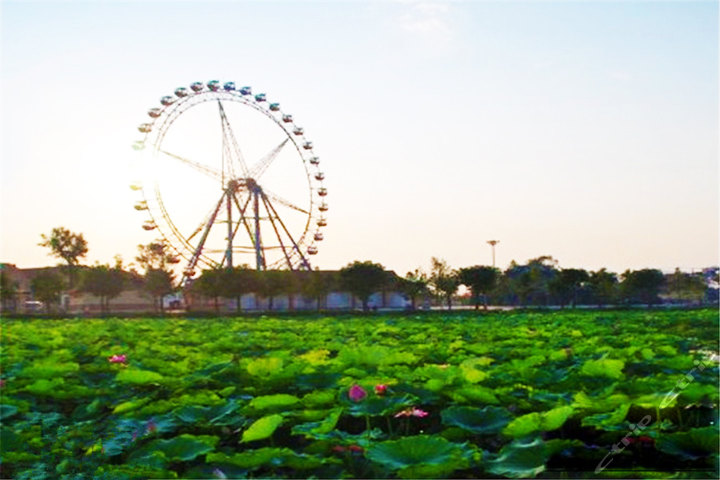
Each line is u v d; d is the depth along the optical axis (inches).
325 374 382.6
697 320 1220.5
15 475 250.4
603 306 2903.5
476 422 282.2
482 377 367.2
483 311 2519.7
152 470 238.4
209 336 861.2
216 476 230.1
